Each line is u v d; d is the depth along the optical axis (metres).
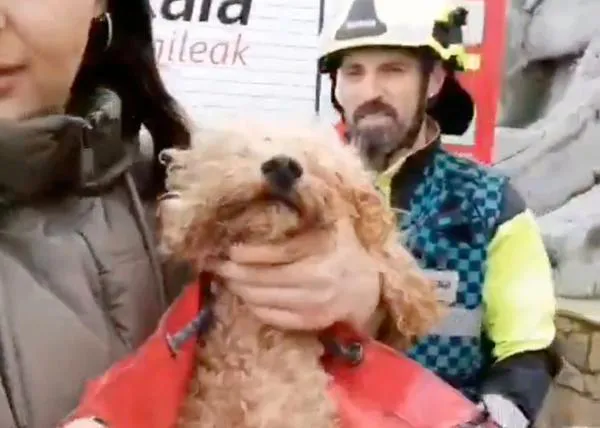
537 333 1.32
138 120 0.85
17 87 0.71
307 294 0.70
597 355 1.91
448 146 1.83
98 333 0.71
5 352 0.67
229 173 0.69
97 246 0.74
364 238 0.75
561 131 2.08
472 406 0.73
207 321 0.73
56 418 0.67
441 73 1.43
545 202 2.08
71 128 0.71
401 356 0.75
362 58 1.36
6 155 0.69
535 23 2.08
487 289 1.33
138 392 0.66
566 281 2.07
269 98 1.77
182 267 0.78
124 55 0.84
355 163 0.76
